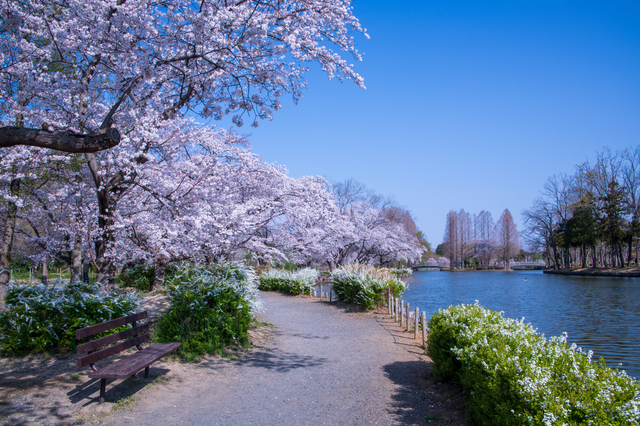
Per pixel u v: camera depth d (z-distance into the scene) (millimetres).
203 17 5621
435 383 5168
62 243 13500
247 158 11289
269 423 3939
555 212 52625
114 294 6645
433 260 83188
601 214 46312
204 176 8594
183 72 6465
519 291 27266
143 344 6328
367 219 32875
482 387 3453
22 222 14945
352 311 12461
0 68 6562
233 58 6266
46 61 7273
